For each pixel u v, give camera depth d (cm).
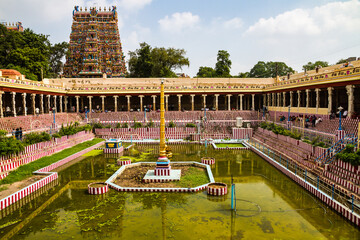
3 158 1814
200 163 2105
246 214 1237
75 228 1125
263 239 1015
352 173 1411
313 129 2648
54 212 1290
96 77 5719
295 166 1764
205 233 1064
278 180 1755
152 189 1544
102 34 6025
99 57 5766
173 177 1720
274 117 3719
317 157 1812
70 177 1856
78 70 5891
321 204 1349
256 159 2361
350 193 1292
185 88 4631
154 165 2133
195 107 5350
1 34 4769
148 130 3503
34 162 2009
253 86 4606
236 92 4622
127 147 2861
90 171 1995
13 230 1121
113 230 1099
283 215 1227
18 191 1446
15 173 1738
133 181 1711
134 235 1056
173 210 1288
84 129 3284
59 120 3669
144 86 4834
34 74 4656
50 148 2386
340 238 1027
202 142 3141
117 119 4194
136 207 1330
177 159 2377
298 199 1420
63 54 7331
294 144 2259
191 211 1274
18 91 3216
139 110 4928
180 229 1099
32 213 1283
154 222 1166
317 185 1432
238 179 1783
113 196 1483
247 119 4191
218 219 1188
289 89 3725
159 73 6341
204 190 1570
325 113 2891
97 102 5159
